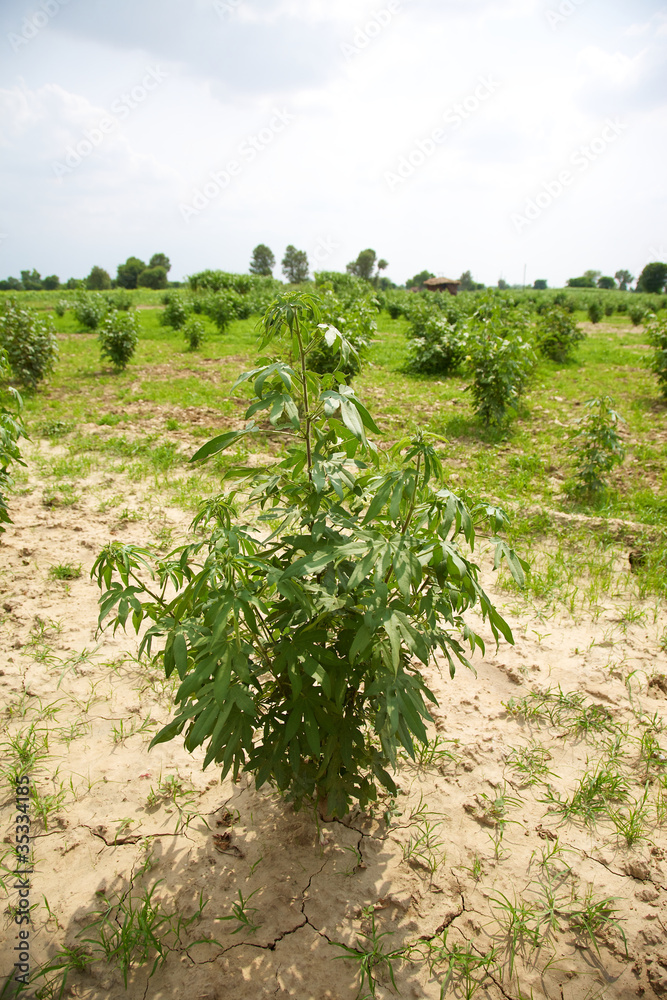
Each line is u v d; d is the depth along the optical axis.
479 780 2.65
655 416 9.50
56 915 2.05
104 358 14.46
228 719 1.88
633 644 3.68
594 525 5.28
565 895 2.13
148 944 1.93
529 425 9.04
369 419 1.79
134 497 6.06
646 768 2.73
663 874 2.21
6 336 11.13
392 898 2.10
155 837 2.35
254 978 1.85
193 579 1.87
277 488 2.20
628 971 1.89
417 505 2.12
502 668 3.44
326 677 1.79
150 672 3.39
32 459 7.24
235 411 9.62
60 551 4.87
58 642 3.68
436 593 2.13
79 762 2.74
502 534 5.23
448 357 13.06
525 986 1.85
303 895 2.11
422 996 1.82
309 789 2.08
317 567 1.68
